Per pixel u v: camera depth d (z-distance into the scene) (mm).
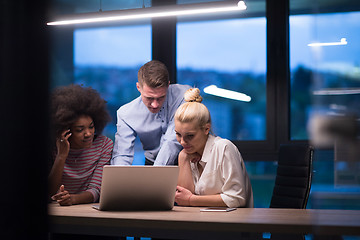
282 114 3607
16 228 295
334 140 818
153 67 2354
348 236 1037
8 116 294
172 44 3787
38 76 304
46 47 309
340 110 835
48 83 309
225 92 3730
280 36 3611
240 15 3711
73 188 2043
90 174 2074
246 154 3662
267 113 3643
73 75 4016
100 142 2145
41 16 305
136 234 1360
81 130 1983
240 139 3703
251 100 3693
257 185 3654
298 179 2264
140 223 1346
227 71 3748
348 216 1072
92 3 4020
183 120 1824
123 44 3936
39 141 304
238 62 3725
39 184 304
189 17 3801
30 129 300
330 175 1063
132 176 1535
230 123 3729
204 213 1509
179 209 1661
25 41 298
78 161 2059
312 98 864
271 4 3623
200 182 1847
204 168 1851
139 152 3305
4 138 293
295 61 3629
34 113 302
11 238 293
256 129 3680
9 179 294
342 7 3367
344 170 1036
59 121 1914
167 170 1572
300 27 3598
